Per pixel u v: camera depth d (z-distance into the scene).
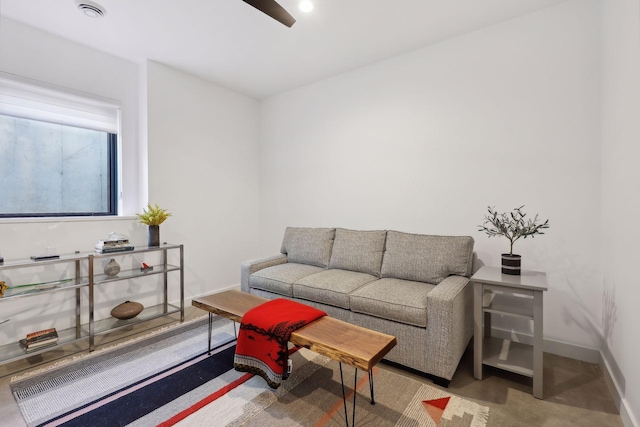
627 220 1.61
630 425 1.48
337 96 3.54
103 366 2.14
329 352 1.49
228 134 3.90
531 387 1.90
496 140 2.57
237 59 3.15
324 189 3.68
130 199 3.17
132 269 2.99
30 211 2.68
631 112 1.56
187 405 1.72
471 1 2.26
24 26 2.51
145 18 2.45
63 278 2.63
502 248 2.54
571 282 2.27
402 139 3.07
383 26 2.58
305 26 2.58
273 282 2.79
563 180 2.30
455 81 2.75
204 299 2.28
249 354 1.84
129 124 3.16
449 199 2.81
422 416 1.62
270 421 1.58
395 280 2.57
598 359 2.15
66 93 2.73
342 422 1.57
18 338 2.39
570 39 2.26
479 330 1.99
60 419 1.61
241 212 4.05
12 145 2.59
